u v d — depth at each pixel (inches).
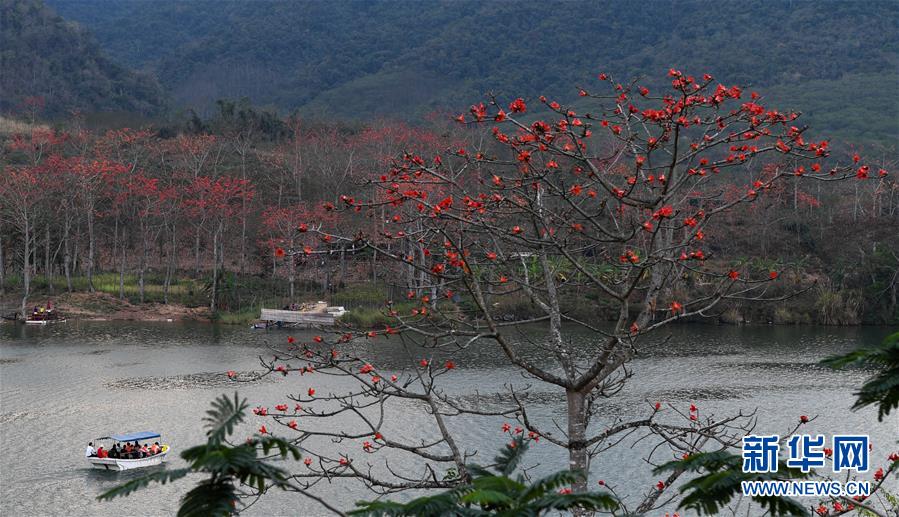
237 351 2331.4
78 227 3422.7
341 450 1325.0
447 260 504.1
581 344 2064.5
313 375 1914.4
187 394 1791.3
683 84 477.1
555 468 1190.9
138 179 3513.8
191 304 3147.1
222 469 242.4
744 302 2800.2
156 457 1332.4
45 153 4318.4
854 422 1444.4
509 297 2546.8
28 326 2829.7
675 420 1453.0
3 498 1163.3
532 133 483.8
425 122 7057.1
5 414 1635.1
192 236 3782.0
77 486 1218.0
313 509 1087.0
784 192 3567.9
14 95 7303.2
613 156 618.8
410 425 1465.3
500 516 276.2
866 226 3336.6
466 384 1770.4
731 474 317.7
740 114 493.7
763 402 1616.6
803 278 3036.4
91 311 3046.3
